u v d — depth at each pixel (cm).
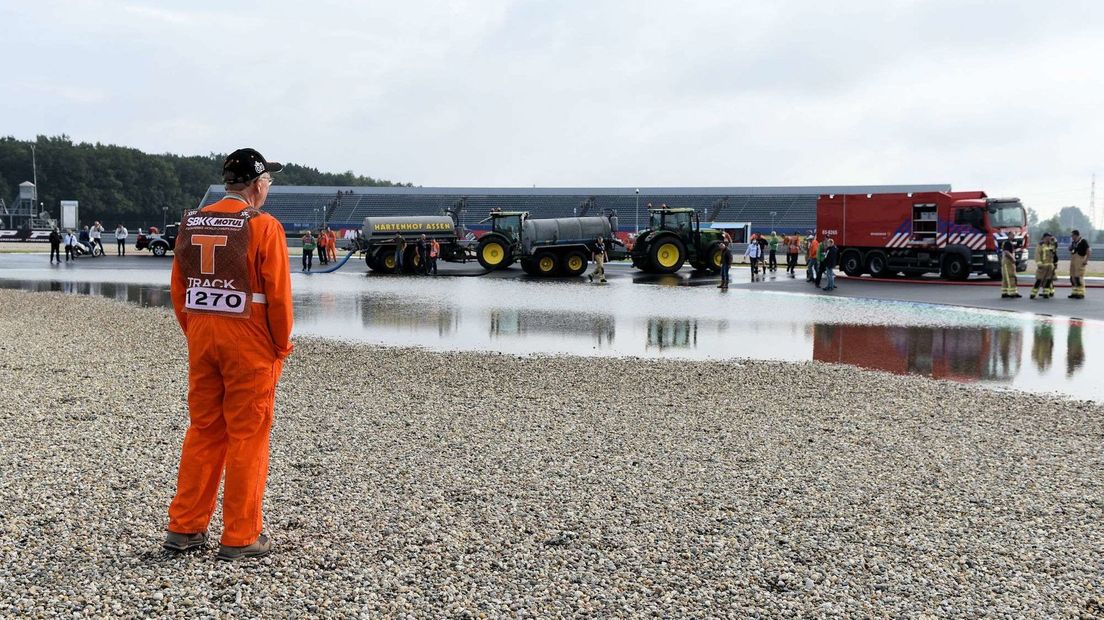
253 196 442
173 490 551
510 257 3738
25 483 559
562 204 10738
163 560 426
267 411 435
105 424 756
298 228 10462
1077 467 659
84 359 1171
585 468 632
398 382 1030
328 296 2475
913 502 556
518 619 373
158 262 4344
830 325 1758
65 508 507
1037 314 1986
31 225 10331
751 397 957
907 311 2053
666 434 757
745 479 607
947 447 721
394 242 3669
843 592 408
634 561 443
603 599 395
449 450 683
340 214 10631
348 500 540
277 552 445
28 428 732
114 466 610
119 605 373
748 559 449
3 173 15612
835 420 832
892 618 382
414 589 400
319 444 697
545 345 1448
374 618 370
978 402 941
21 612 365
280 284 419
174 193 16988
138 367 1106
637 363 1216
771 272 3566
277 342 429
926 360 1301
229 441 429
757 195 10569
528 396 946
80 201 15800
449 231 3888
